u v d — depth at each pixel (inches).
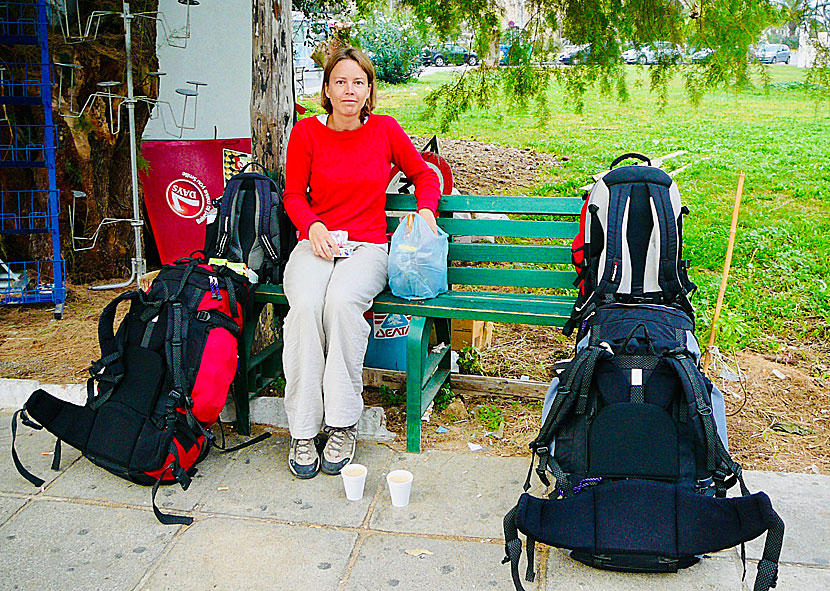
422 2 204.5
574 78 208.2
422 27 212.5
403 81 559.8
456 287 210.7
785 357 169.9
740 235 242.2
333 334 119.7
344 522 110.7
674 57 198.7
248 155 239.9
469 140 414.0
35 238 215.9
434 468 125.3
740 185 131.5
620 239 110.7
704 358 148.9
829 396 151.2
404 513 112.8
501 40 207.8
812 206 279.7
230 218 130.3
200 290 120.3
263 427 139.6
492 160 362.9
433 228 131.2
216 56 240.5
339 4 268.7
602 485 95.4
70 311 201.3
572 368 101.2
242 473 124.4
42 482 121.2
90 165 216.1
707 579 97.7
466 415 143.5
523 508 91.9
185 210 233.1
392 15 231.6
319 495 117.8
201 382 117.0
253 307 132.8
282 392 151.3
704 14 181.3
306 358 120.3
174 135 243.9
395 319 149.6
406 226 128.3
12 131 209.6
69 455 130.5
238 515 112.6
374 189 132.6
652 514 92.3
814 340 179.2
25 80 203.2
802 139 409.1
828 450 130.5
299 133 133.2
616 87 208.5
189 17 234.5
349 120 131.0
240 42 239.8
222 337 120.0
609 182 115.1
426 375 132.6
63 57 204.5
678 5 183.9
